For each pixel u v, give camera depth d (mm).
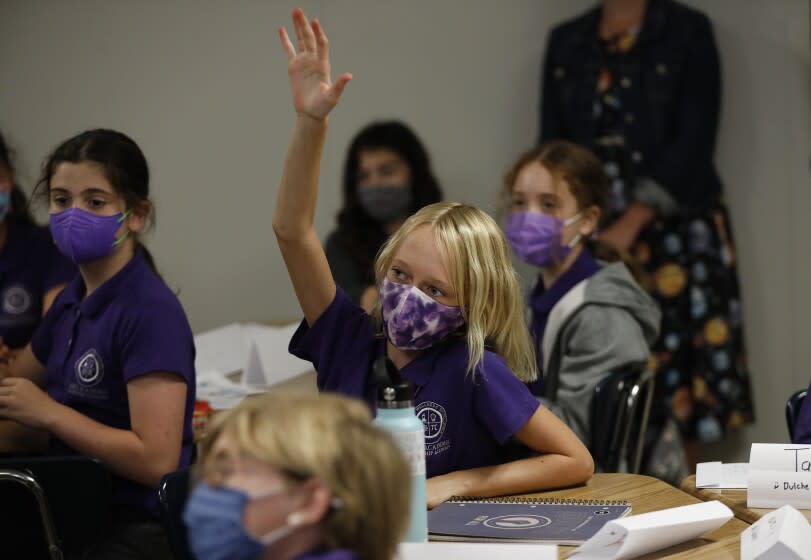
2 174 6023
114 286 4703
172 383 4562
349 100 9266
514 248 5996
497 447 3918
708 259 8219
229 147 9305
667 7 8266
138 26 9234
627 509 3424
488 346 3871
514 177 6094
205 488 1843
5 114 9328
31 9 9234
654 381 6164
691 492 3742
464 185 9305
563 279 5926
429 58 9234
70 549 4203
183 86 9266
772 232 8547
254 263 9398
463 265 3613
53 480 4105
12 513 4160
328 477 1773
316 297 4008
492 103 9227
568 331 5695
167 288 4789
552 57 8562
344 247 8344
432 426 3789
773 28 8406
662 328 8227
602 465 5270
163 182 9344
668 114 8172
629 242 8156
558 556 2957
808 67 8344
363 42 9234
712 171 8289
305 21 3756
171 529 3496
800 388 8539
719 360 8211
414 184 8422
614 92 8234
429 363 3809
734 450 8680
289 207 3867
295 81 3793
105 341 4633
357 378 3895
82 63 9266
